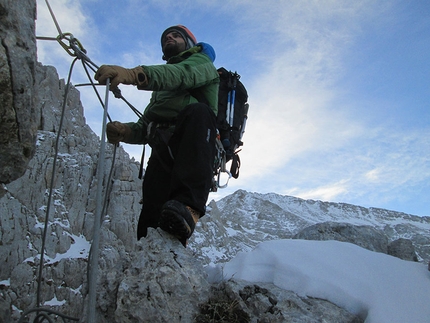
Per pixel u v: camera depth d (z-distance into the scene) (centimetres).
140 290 280
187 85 343
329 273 319
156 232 318
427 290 313
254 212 15912
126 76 304
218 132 385
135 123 420
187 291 284
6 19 274
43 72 4388
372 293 297
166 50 418
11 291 2814
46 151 3828
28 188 3456
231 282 316
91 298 225
